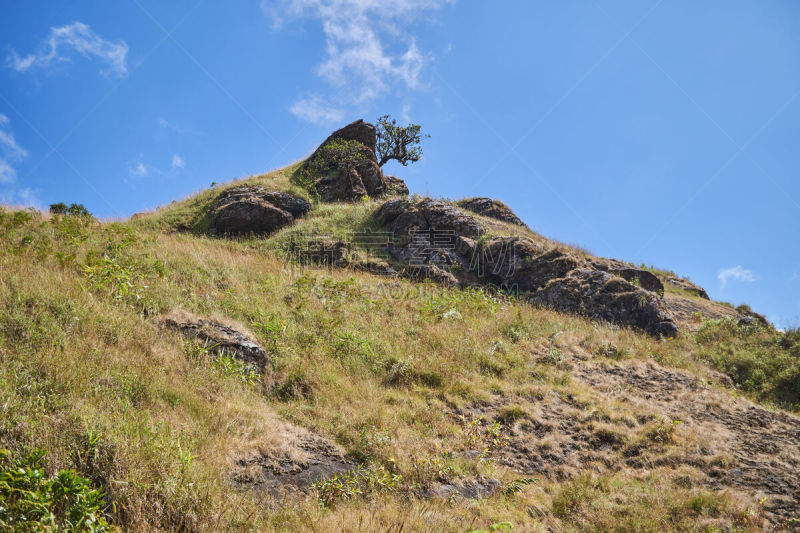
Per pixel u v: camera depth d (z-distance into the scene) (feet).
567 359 38.19
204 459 17.51
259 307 33.09
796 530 20.43
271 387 25.81
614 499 21.93
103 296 26.89
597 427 28.55
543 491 22.35
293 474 19.04
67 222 39.29
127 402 18.67
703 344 53.11
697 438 28.53
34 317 22.35
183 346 24.76
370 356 31.40
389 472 20.76
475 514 18.78
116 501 13.98
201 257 41.55
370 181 89.86
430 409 27.37
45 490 12.74
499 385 31.78
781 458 27.40
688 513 21.16
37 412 16.15
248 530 14.56
